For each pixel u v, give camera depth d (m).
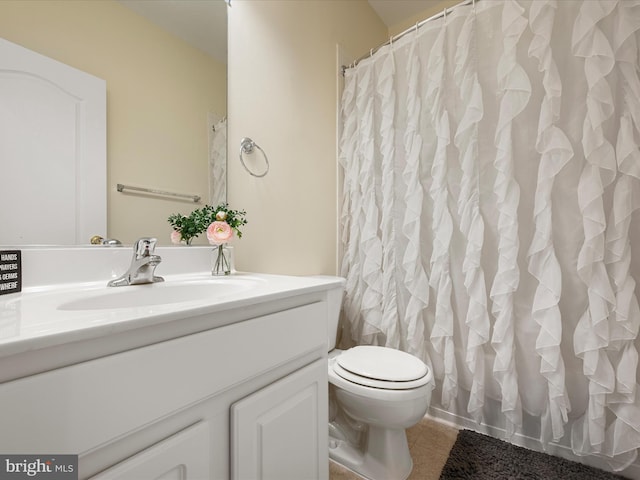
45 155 0.84
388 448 1.11
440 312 1.32
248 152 1.38
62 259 0.84
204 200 1.24
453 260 1.34
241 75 1.37
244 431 0.59
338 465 1.20
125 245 1.00
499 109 1.23
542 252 1.11
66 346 0.38
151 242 0.90
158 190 1.10
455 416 1.43
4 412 0.33
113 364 0.41
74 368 0.38
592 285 1.02
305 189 1.59
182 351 0.49
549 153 1.09
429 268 1.42
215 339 0.54
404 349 1.47
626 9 0.99
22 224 0.80
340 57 1.80
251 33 1.41
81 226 0.91
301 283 0.90
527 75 1.15
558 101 1.07
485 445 1.26
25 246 0.80
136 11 1.06
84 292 0.75
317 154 1.66
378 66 1.62
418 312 1.39
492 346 1.23
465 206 1.28
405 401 0.98
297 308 0.76
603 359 1.01
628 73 0.99
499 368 1.18
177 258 1.12
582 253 1.03
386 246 1.52
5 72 0.78
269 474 0.65
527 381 1.18
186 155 1.19
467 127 1.25
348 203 1.75
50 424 0.36
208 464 0.54
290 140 1.54
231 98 1.33
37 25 0.83
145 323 0.44
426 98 1.41
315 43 1.67
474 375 1.25
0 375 0.34
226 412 0.58
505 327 1.16
